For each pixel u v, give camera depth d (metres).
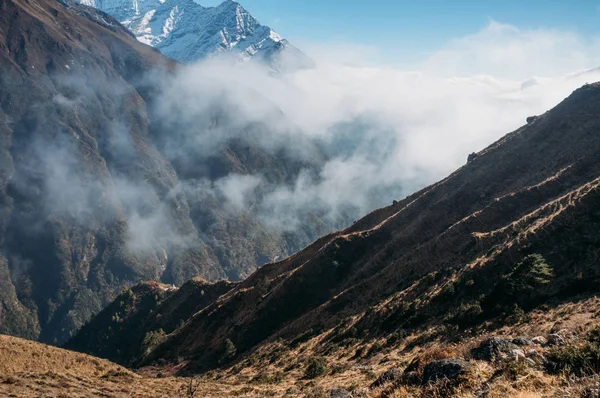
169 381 54.62
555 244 57.34
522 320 43.47
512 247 60.94
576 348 11.53
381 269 96.75
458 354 15.27
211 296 166.62
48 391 37.19
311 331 80.38
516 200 84.19
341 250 112.44
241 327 103.25
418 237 99.06
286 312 101.94
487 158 111.25
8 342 53.84
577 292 44.97
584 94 108.19
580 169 83.31
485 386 11.31
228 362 92.56
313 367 54.09
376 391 15.92
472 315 50.66
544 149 100.94
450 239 81.69
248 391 47.28
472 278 59.97
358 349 59.19
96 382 45.50
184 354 110.44
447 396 11.72
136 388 45.47
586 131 95.75
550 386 10.21
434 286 66.50
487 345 14.84
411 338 54.09
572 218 59.81
